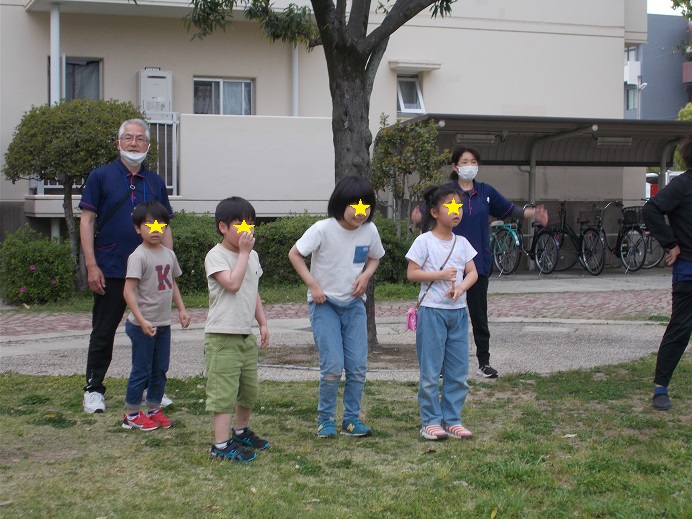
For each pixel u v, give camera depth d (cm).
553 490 436
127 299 553
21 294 1274
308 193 1558
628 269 1744
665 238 612
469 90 1791
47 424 576
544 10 1827
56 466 481
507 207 727
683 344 614
